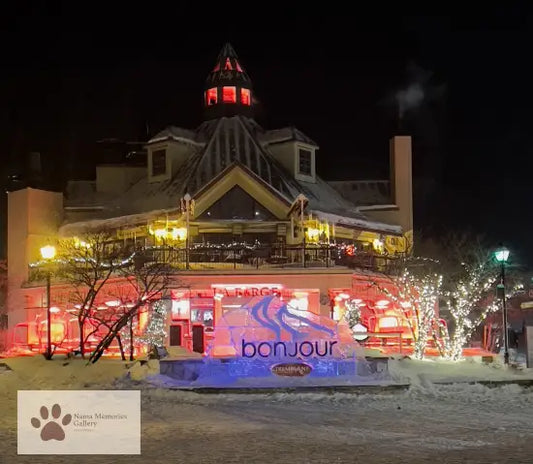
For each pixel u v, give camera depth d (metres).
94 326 29.95
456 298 32.75
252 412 17.97
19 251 39.66
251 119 43.62
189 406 18.95
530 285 45.81
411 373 23.02
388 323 33.47
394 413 17.72
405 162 43.38
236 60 44.34
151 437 14.56
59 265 34.59
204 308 32.16
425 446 13.41
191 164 39.91
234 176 36.72
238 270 31.75
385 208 42.78
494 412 17.86
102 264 31.52
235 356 22.77
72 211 41.22
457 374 23.39
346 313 31.67
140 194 40.38
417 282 31.84
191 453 12.90
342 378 22.11
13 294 38.75
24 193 39.91
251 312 23.09
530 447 13.29
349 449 13.14
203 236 36.22
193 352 25.84
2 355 33.47
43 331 35.28
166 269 29.95
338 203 41.28
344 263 33.47
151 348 26.69
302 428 15.54
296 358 22.67
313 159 41.84
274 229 36.38
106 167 43.22
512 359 28.30
